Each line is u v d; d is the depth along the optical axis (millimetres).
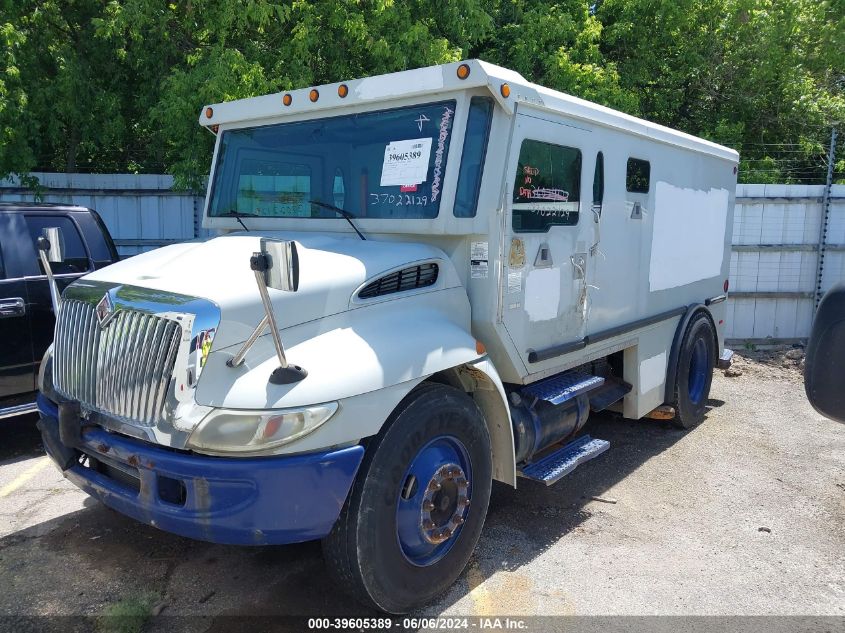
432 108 3889
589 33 12344
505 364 4176
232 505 2920
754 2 13500
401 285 3691
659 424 7105
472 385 4039
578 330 4863
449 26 10398
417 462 3525
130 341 3170
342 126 4234
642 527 4703
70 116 10375
